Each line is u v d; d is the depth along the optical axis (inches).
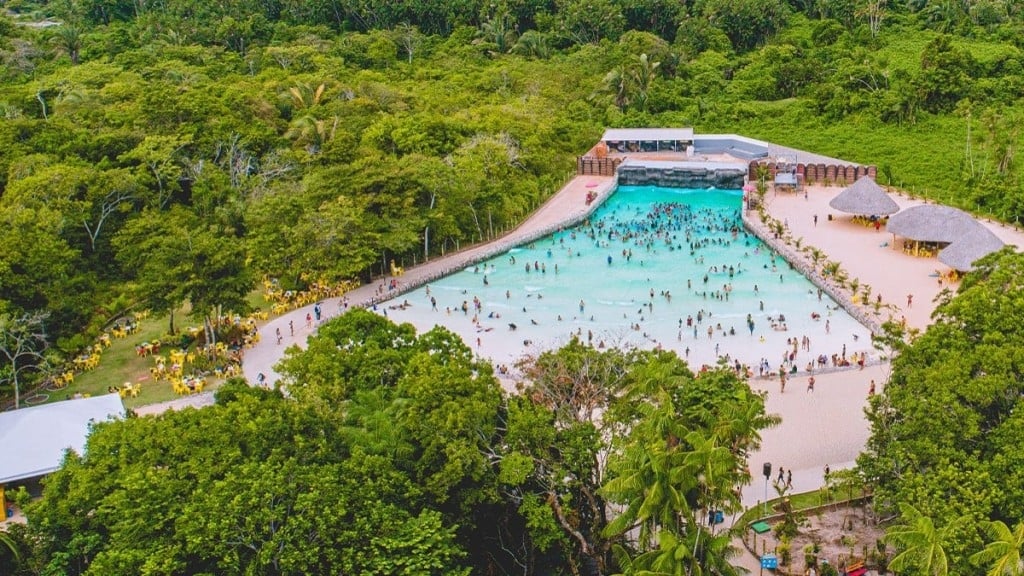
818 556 2224.4
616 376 2396.7
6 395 3366.1
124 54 7691.9
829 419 2987.2
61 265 3779.5
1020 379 2145.7
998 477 1964.8
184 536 1797.5
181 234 3865.7
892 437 2256.4
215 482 1859.0
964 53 7450.8
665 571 1788.9
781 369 3238.2
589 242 5211.6
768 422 2119.8
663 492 1875.0
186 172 5073.8
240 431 2059.5
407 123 5698.8
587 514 2235.5
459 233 4948.3
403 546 1807.3
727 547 1988.2
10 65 7598.4
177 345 3806.6
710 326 3909.9
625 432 2237.9
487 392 2239.2
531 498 2033.7
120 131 5206.7
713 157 6747.1
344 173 4677.7
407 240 4498.0
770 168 6264.8
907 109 7047.2
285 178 5196.9
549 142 6505.9
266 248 4338.1
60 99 6112.2
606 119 7568.9
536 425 2114.9
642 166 6481.3
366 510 1891.0
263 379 3403.1
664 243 5142.7
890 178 5989.2
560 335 3863.2
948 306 2426.2
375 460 1978.3
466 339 3850.9
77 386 3462.1
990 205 5265.8
